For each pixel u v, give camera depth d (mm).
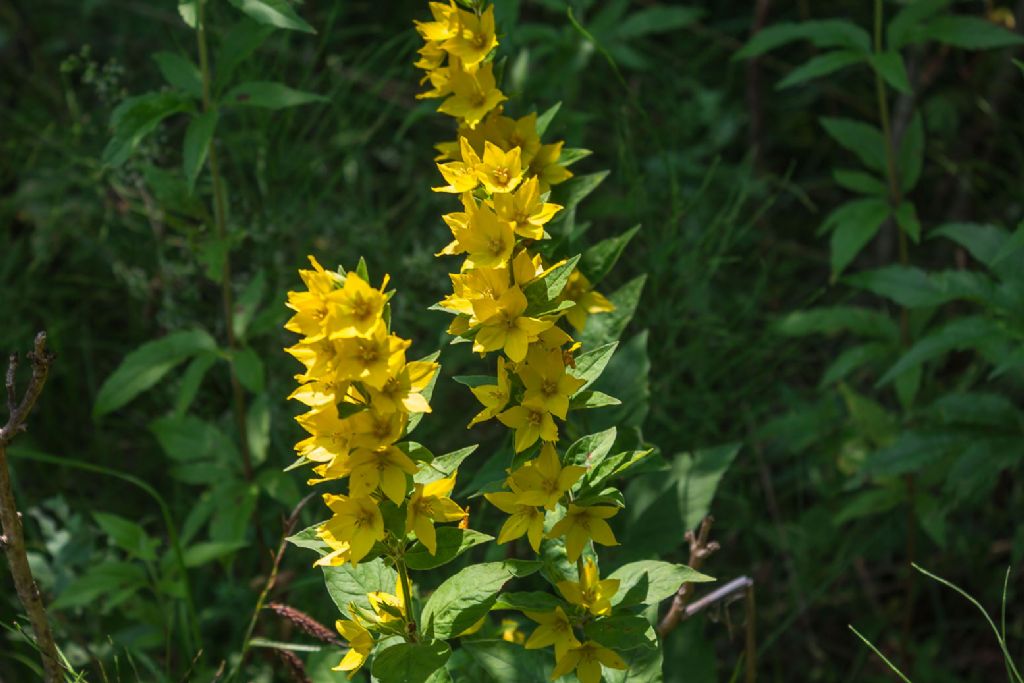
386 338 1024
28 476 1481
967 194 1646
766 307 1643
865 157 1381
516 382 1077
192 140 1270
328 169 1618
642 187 1474
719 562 1462
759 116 1696
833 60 1346
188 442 1363
